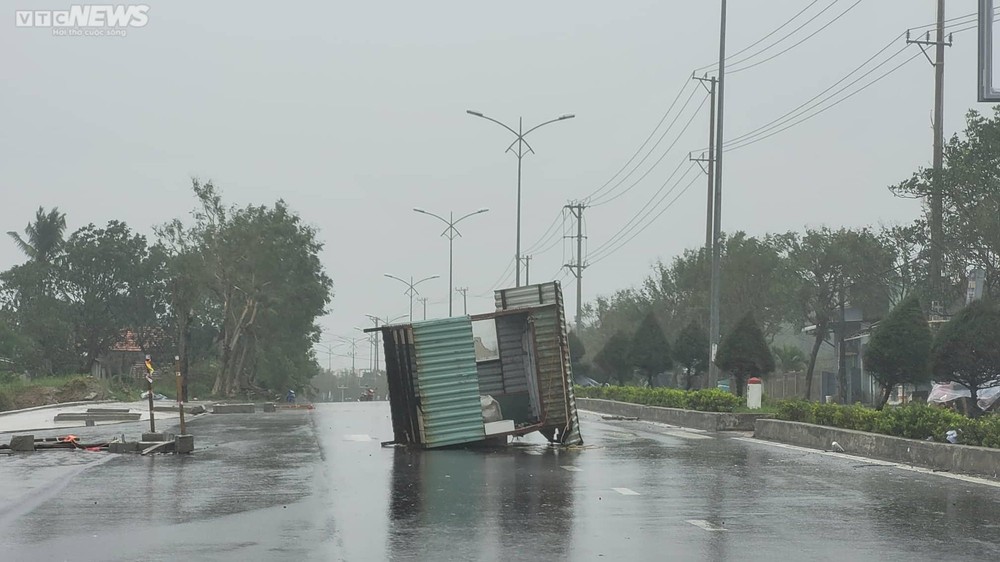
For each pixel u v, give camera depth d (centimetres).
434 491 2277
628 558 1497
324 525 1800
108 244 12075
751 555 1517
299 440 3900
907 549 1564
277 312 10969
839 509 1978
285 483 2438
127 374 13375
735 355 5169
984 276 5706
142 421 5503
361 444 3691
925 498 2133
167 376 11375
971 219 5634
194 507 2027
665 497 2159
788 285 7712
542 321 3578
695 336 6806
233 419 5672
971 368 3712
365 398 15100
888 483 2395
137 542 1628
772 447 3481
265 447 3553
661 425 4919
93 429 4747
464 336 3469
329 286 11619
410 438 3494
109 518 1881
